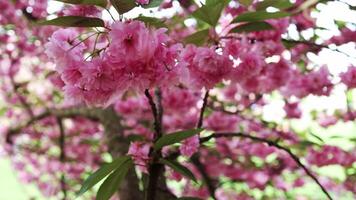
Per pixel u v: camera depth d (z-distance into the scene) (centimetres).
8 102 268
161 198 133
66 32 90
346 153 202
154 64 87
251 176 232
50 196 259
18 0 178
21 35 209
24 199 445
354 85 142
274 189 239
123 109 196
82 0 88
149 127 201
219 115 199
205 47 106
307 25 142
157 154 93
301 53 146
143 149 95
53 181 270
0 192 464
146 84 87
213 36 109
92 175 88
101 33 90
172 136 89
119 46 85
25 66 253
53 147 274
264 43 123
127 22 86
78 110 196
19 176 292
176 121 203
